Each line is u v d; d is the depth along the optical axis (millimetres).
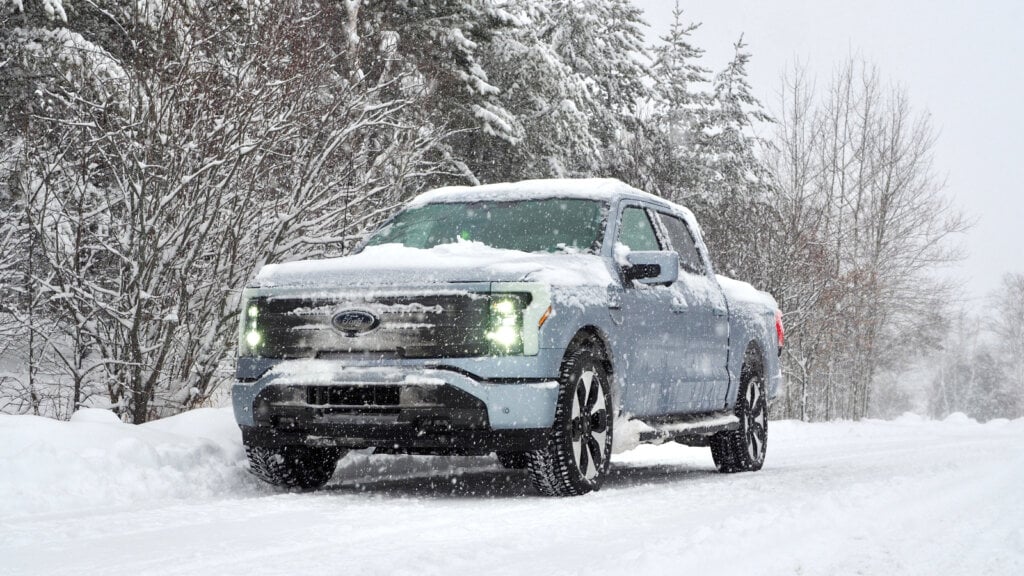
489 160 22344
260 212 9484
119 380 8688
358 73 11352
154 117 8898
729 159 37031
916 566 3561
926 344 37781
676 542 3961
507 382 5707
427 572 3480
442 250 6309
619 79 32344
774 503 5379
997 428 17906
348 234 10344
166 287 8883
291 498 5949
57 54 12312
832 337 28766
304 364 5945
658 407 7199
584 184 7398
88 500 5598
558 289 5957
